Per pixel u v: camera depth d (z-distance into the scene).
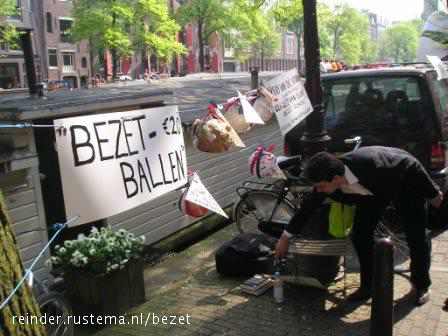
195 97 8.16
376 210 3.84
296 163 5.10
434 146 5.37
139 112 3.20
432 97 5.42
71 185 2.75
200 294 4.43
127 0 35.47
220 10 41.81
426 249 3.88
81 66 49.75
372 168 3.60
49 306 3.58
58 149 2.71
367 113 5.75
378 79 5.73
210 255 5.43
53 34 46.47
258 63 75.56
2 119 4.04
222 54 64.38
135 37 37.66
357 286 4.36
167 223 5.84
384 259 2.80
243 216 5.71
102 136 2.93
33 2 44.16
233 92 9.45
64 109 4.27
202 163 6.56
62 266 4.01
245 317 3.96
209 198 3.72
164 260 5.32
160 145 3.34
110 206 2.93
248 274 4.71
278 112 4.33
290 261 4.23
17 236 4.18
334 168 3.46
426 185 3.77
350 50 71.69
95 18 34.38
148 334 3.78
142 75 49.94
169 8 45.78
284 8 15.09
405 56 107.19
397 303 4.02
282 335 3.65
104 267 3.92
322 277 4.21
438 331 3.58
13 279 1.72
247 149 7.59
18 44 29.05
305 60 4.84
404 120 5.55
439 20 13.68
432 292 4.18
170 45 39.06
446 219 5.20
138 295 4.23
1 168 3.97
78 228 5.00
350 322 3.79
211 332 3.76
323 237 4.13
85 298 3.96
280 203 5.11
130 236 4.25
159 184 3.30
